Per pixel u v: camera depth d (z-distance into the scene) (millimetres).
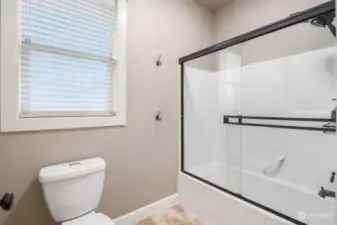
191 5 2236
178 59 2076
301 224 1201
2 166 1152
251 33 1727
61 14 1382
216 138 2377
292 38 1762
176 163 2064
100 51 1577
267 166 1918
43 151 1285
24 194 1229
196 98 2215
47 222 1323
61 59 1396
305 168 1641
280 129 1842
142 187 1812
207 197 1742
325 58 1548
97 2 1545
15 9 1170
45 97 1332
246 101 2135
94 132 1510
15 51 1171
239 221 1470
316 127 1585
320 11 1271
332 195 1238
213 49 2016
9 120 1152
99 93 1589
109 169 1599
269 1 1986
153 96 1875
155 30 1889
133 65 1729
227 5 2379
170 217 1839
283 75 1835
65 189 1173
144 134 1815
